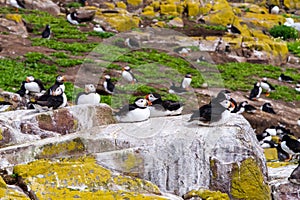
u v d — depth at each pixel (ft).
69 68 89.25
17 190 28.02
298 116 90.48
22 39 106.63
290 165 44.62
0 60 89.04
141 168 32.58
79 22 130.31
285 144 61.46
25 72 83.56
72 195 28.22
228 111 35.17
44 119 39.17
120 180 30.35
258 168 34.50
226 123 35.42
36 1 138.51
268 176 37.47
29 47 100.42
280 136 73.41
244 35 140.46
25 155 32.12
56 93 50.49
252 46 125.18
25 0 135.95
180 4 160.97
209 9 158.81
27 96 62.54
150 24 143.54
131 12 158.10
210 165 33.60
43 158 32.35
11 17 114.11
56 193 28.22
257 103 93.71
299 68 128.16
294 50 140.56
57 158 32.17
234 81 105.19
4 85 76.69
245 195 33.40
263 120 83.41
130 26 134.62
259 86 94.99
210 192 32.65
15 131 36.96
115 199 28.45
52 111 39.60
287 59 132.46
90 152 32.99
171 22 146.51
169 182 33.12
